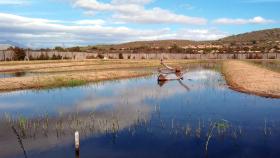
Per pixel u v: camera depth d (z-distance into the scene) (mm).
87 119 22047
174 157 14836
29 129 19625
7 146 16562
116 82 46688
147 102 28453
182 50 175750
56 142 17062
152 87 39781
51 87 40656
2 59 95938
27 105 28078
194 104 27219
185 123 20672
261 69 60375
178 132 18609
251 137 17625
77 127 19875
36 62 85875
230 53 153625
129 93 34406
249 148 15906
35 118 22719
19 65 75312
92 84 44094
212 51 178375
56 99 31047
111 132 18703
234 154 15133
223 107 25859
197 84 42469
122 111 24562
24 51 101188
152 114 23391
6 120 22125
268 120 21422
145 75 57750
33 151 15781
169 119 21766
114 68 74188
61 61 91062
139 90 36906
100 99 30531
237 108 25438
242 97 30656
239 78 44750
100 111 24703
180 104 27266
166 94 33281
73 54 116062
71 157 14938
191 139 17344
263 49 184250
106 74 53219
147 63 90125
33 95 34000
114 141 17109
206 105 26719
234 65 76750
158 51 168375
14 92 36562
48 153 15484
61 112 24641
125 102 28578
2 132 19062
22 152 15672
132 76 55438
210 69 74438
